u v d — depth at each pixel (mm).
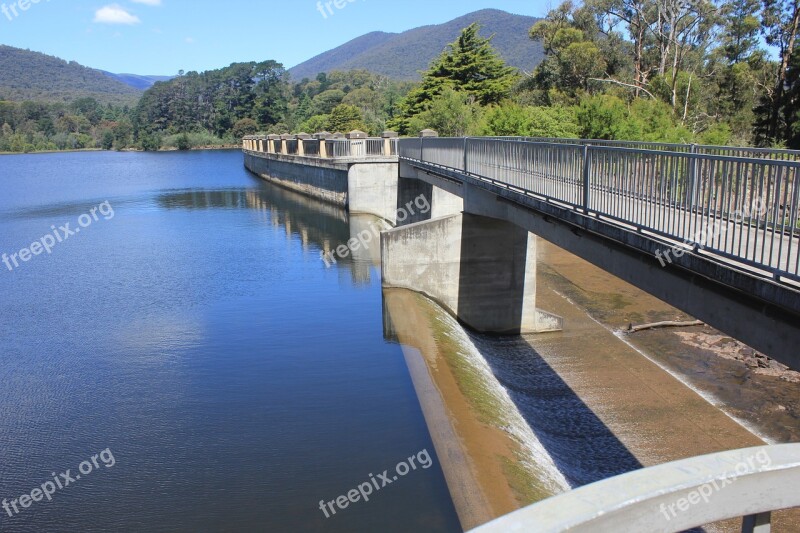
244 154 86125
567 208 11242
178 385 13195
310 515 8523
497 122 35969
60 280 22156
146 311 18500
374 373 13344
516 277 18969
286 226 33469
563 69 54469
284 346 15344
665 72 51688
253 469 9758
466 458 9250
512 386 15109
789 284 6102
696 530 9898
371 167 35688
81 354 15109
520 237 18781
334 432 10789
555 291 23578
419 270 18859
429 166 24922
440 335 15086
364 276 22547
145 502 9031
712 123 44094
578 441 12742
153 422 11547
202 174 70562
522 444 10703
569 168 11391
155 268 23969
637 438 12891
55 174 71938
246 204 42281
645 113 35562
